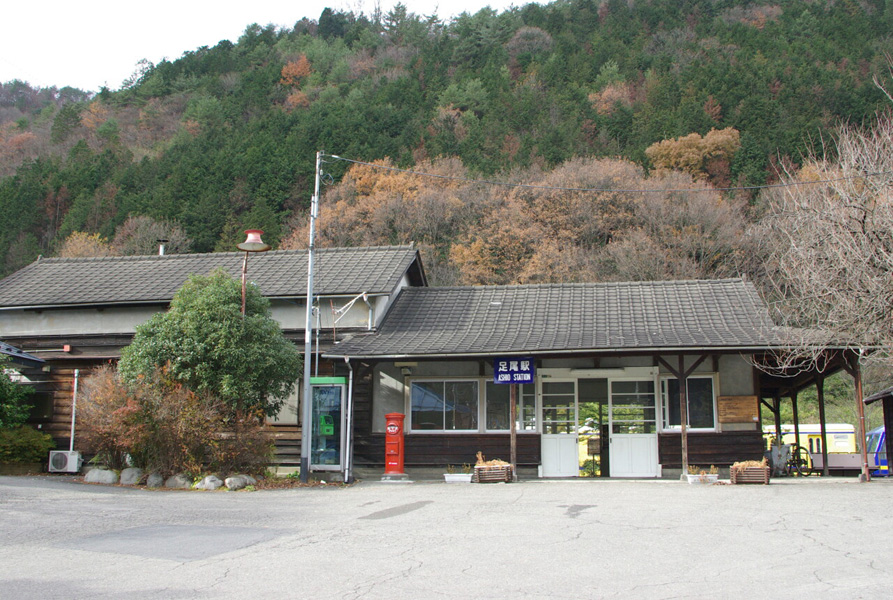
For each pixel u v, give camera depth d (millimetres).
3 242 46688
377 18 82562
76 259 20109
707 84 47094
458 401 16047
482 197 41250
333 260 18625
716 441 14914
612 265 35219
